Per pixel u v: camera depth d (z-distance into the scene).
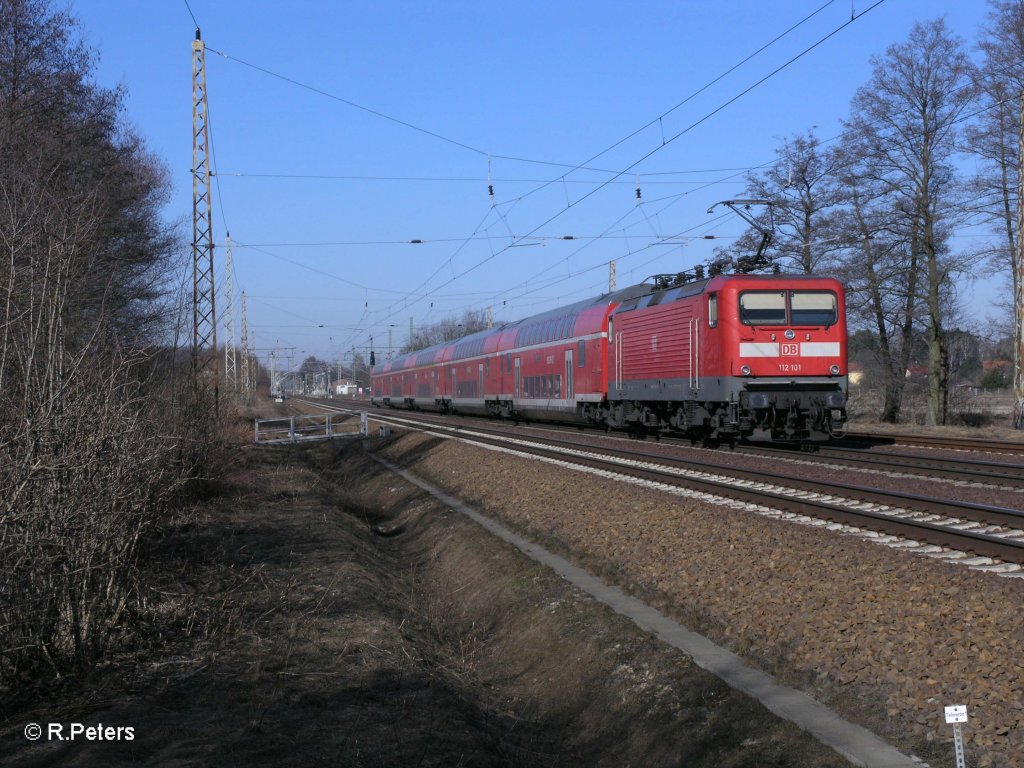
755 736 6.38
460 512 17.73
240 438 24.62
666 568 10.93
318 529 15.34
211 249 27.81
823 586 8.88
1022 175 27.39
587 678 8.53
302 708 7.23
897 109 34.28
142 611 9.23
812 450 22.42
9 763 5.88
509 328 43.28
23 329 8.53
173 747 6.18
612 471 19.19
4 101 19.89
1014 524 11.72
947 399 37.44
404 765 6.16
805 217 38.91
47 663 7.77
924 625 7.42
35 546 7.60
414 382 62.38
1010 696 6.02
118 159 23.11
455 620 11.91
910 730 6.04
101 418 8.24
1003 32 30.27
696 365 22.86
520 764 6.97
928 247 35.09
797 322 21.47
